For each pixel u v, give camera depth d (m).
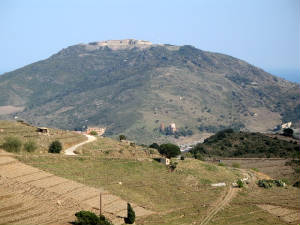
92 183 150.12
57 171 153.00
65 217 113.38
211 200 157.25
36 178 140.62
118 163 178.38
